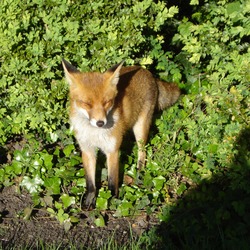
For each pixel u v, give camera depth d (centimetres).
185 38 295
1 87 290
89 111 260
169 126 300
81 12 289
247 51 281
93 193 276
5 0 286
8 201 277
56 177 279
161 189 277
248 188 250
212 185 268
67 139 299
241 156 251
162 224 266
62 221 265
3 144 296
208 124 275
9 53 284
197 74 315
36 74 288
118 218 270
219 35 286
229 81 267
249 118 255
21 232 262
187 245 251
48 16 286
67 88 290
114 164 277
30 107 290
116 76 264
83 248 255
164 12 297
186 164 281
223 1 285
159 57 315
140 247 256
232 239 252
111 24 292
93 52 294
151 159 290
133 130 299
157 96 305
